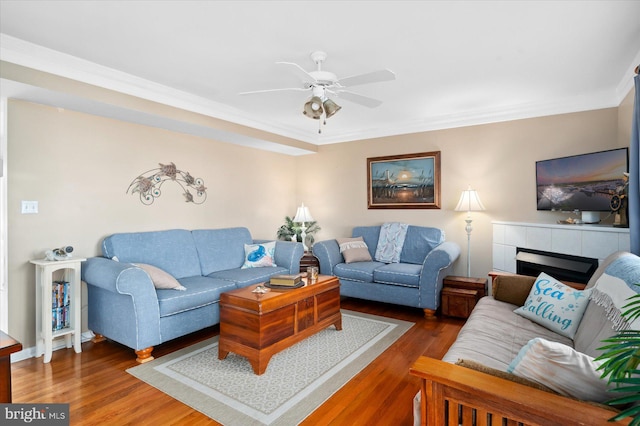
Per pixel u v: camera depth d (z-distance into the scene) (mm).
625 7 1991
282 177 5648
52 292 2838
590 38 2361
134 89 3104
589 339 1729
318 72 2426
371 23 2158
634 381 835
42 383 2330
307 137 5348
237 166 4840
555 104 3748
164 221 3893
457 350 1814
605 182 3059
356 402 2104
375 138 5070
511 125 4062
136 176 3621
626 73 2959
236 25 2186
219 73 2965
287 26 2195
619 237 2717
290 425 1879
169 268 3521
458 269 4430
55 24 2182
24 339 2809
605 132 3551
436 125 4508
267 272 3869
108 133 3385
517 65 2809
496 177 4164
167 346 3004
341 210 5434
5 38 2320
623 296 1538
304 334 2852
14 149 2781
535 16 2090
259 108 3994
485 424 1105
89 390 2238
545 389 1144
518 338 2008
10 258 2752
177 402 2100
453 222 4473
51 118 2994
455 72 2945
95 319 3023
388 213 4992
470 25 2191
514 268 3771
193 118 3637
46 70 2574
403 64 2771
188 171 4160
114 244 3188
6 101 2742
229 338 2633
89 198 3240
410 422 1906
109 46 2475
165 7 1991
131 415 1966
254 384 2316
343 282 4324
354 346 2961
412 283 3834
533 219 3938
